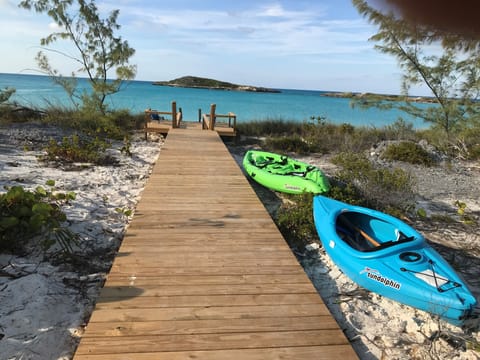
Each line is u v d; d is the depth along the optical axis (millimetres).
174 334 3143
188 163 9281
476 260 5656
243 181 7945
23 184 7594
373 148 14148
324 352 3072
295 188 7930
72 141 12062
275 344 3117
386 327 3906
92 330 3123
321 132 16531
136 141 14031
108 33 16141
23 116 15367
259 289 3910
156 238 4969
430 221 7215
